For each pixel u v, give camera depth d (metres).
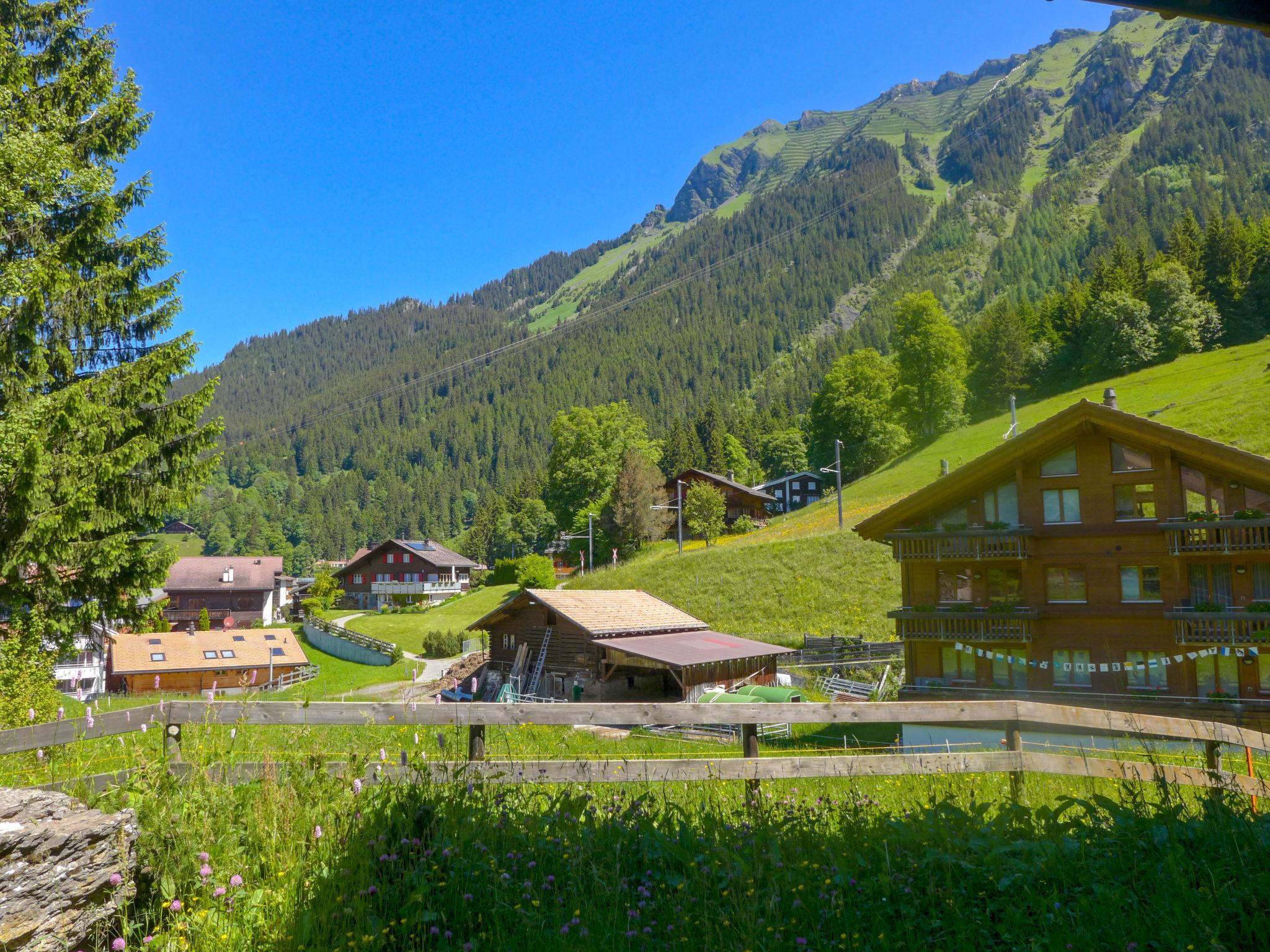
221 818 5.02
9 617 18.69
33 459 16.50
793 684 42.47
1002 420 106.19
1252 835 4.93
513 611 45.72
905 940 4.14
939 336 107.00
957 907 4.33
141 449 19.25
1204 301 114.44
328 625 78.75
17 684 14.97
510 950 4.01
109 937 3.96
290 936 3.98
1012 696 28.41
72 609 19.84
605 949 4.00
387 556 129.50
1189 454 26.61
